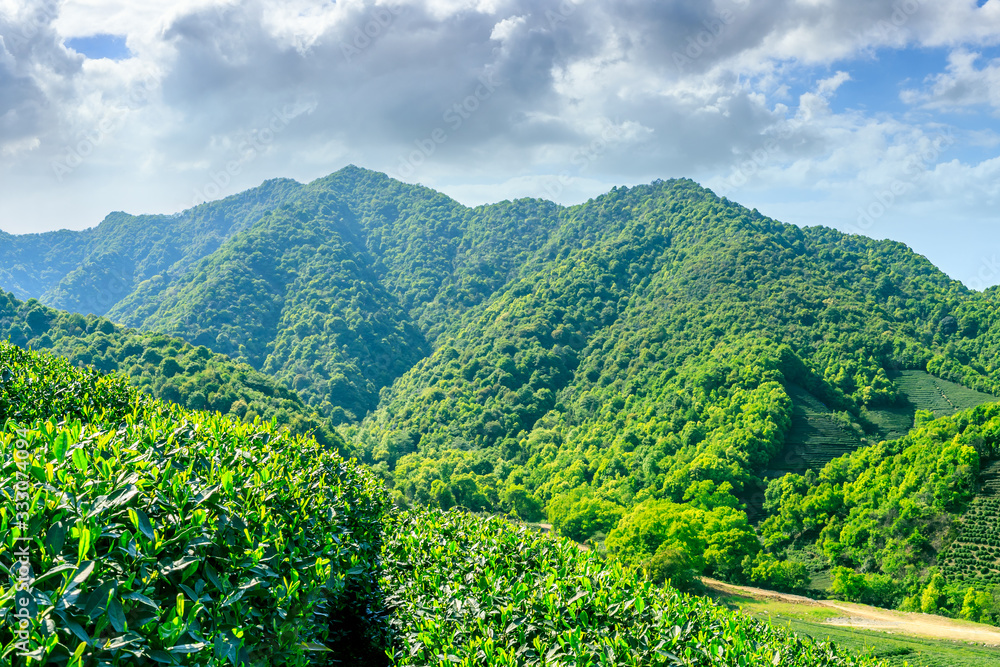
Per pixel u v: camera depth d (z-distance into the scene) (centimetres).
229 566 453
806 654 930
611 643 665
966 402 9850
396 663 755
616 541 5178
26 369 1137
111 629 357
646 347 13112
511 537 976
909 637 3472
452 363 14338
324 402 13762
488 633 701
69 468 434
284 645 498
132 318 18512
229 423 802
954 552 5009
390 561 912
